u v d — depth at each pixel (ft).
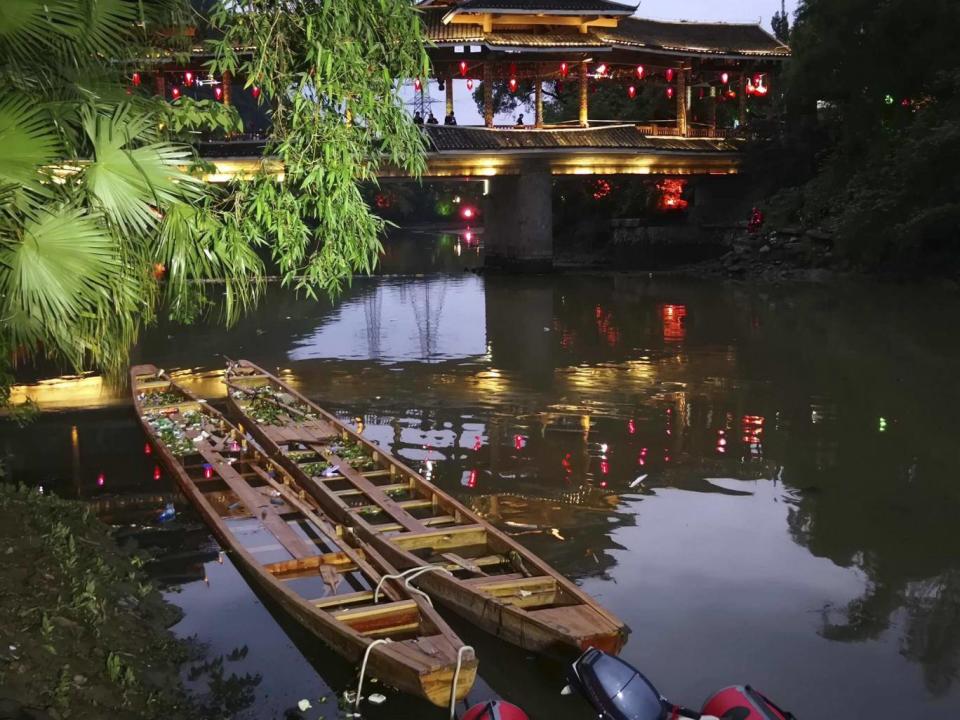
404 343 64.18
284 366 55.67
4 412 42.80
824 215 110.52
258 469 32.07
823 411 41.88
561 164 119.44
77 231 17.70
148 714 17.13
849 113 106.83
